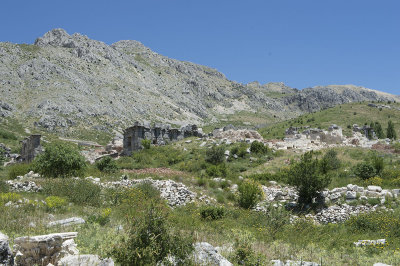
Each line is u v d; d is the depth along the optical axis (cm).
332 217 1794
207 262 807
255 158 3491
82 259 731
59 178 2217
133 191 1866
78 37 19850
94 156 4494
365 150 3591
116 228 1034
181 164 3388
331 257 1044
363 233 1487
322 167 2414
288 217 1585
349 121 10312
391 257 1006
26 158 4094
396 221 1508
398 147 3738
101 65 17562
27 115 9231
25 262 723
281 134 8756
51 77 12594
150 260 745
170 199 1981
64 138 8225
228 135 4694
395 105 13262
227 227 1423
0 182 1836
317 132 4650
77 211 1414
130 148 4672
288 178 2136
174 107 16812
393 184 2173
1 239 621
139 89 17050
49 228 1030
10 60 13050
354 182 2319
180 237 835
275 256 992
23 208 1321
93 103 11875
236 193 2200
